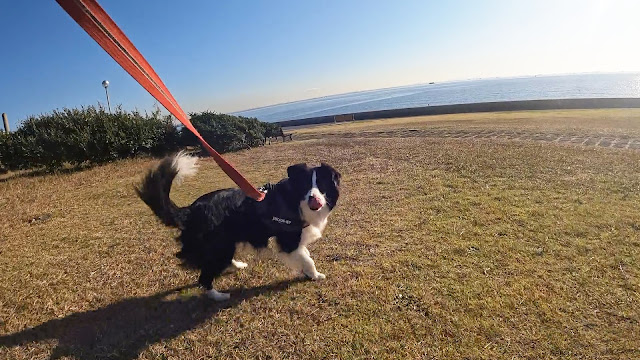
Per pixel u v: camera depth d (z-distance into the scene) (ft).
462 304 5.16
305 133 32.01
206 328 5.13
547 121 24.49
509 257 6.39
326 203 5.93
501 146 15.58
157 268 7.06
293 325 5.04
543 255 6.38
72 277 6.88
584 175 10.71
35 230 9.73
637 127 19.30
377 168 13.85
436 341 4.50
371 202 9.95
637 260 6.00
